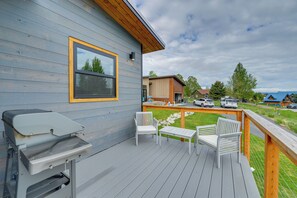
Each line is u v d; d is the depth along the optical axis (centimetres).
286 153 93
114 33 319
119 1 259
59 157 102
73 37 232
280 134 116
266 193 137
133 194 166
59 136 119
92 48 266
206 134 293
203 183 187
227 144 234
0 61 158
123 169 220
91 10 263
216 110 314
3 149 161
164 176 202
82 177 198
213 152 286
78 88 244
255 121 187
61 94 218
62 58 218
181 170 218
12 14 166
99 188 175
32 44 184
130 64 379
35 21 186
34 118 103
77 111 242
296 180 253
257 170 264
